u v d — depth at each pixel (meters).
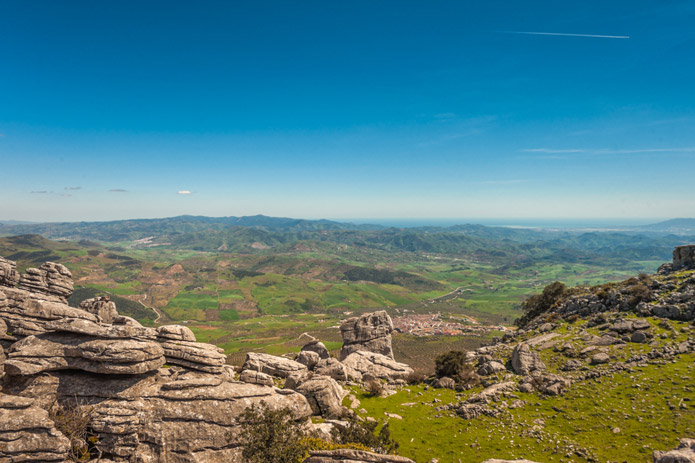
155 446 26.95
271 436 27.03
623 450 26.48
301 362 56.19
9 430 23.92
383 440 30.47
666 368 35.75
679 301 45.19
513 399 38.09
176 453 26.86
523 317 78.81
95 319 35.59
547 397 37.16
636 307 48.75
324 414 36.19
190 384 30.16
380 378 54.16
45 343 29.64
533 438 30.56
